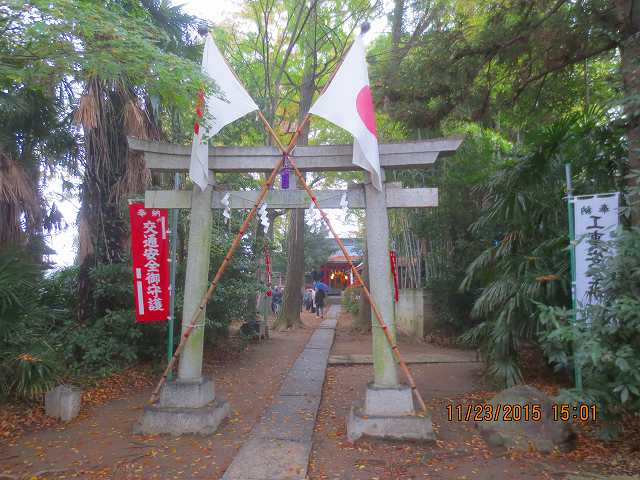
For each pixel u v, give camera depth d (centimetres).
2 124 856
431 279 1314
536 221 791
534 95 980
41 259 920
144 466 494
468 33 938
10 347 661
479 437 570
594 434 560
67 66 579
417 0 1225
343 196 606
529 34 847
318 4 1545
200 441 561
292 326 1708
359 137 559
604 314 458
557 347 575
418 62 977
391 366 581
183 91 590
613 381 473
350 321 2034
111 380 821
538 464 486
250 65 1684
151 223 675
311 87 1563
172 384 601
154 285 671
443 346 1253
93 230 922
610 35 681
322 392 802
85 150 908
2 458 516
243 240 1098
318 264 3503
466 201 1205
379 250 591
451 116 1074
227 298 1007
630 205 535
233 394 799
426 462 498
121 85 832
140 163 899
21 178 776
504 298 745
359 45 591
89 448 542
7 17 534
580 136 710
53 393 647
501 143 1191
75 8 522
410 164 602
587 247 595
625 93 605
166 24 972
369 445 541
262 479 457
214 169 626
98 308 926
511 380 733
